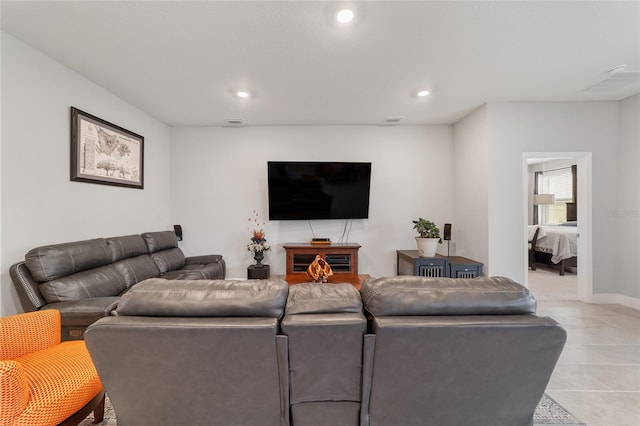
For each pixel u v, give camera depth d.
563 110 3.50
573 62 2.55
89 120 2.81
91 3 1.79
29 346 1.47
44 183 2.37
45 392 1.17
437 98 3.37
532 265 5.54
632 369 2.10
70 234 2.62
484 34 2.13
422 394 1.15
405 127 4.45
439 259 3.65
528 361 1.11
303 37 2.15
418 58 2.46
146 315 1.10
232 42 2.22
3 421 1.05
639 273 3.34
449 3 1.80
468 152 3.95
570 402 1.74
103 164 3.01
